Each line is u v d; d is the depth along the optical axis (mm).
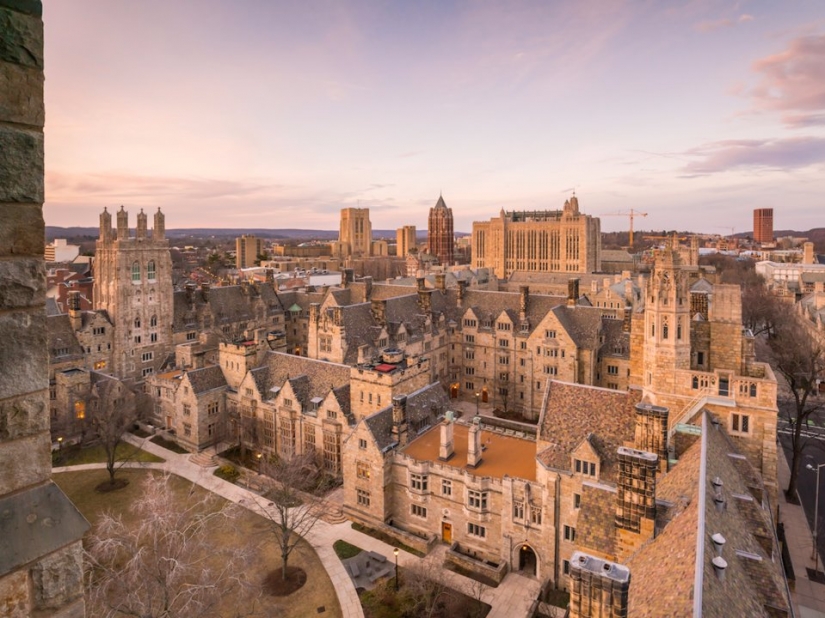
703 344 62156
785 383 140375
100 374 104250
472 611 55531
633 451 38750
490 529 63875
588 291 192625
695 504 34656
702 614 22984
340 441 83562
